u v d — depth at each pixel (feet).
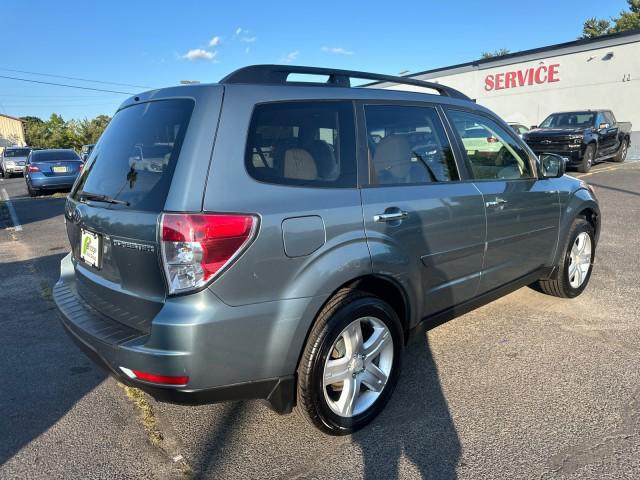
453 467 8.08
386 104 9.99
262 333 7.56
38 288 18.10
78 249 9.84
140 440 9.03
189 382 7.14
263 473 8.11
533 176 13.35
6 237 28.07
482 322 13.92
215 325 7.11
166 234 7.07
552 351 12.05
